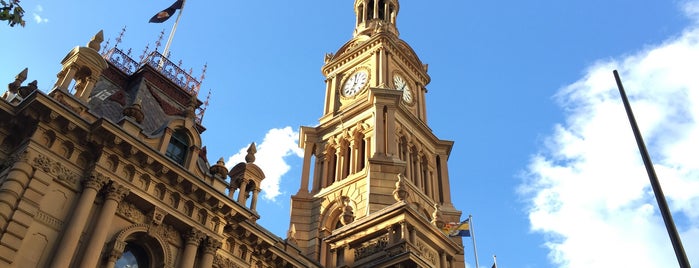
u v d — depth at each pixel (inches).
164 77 1643.7
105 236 1095.6
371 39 2711.6
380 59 2605.8
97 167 1137.4
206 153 1519.4
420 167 2413.9
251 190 1526.8
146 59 1665.8
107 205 1123.9
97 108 1371.8
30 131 1125.1
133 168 1198.3
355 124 2412.6
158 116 1518.2
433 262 1758.1
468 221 2017.7
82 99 1256.8
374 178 2100.1
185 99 1690.5
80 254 1064.8
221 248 1328.7
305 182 2349.9
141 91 1537.9
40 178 1074.1
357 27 3004.4
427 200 2267.5
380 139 2237.9
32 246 1019.3
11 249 984.3
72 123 1141.7
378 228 1754.4
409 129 2444.6
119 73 1578.5
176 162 1282.0
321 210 2191.2
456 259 2041.1
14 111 1139.3
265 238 1421.0
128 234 1149.7
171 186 1252.5
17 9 820.0
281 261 1465.3
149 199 1195.9
